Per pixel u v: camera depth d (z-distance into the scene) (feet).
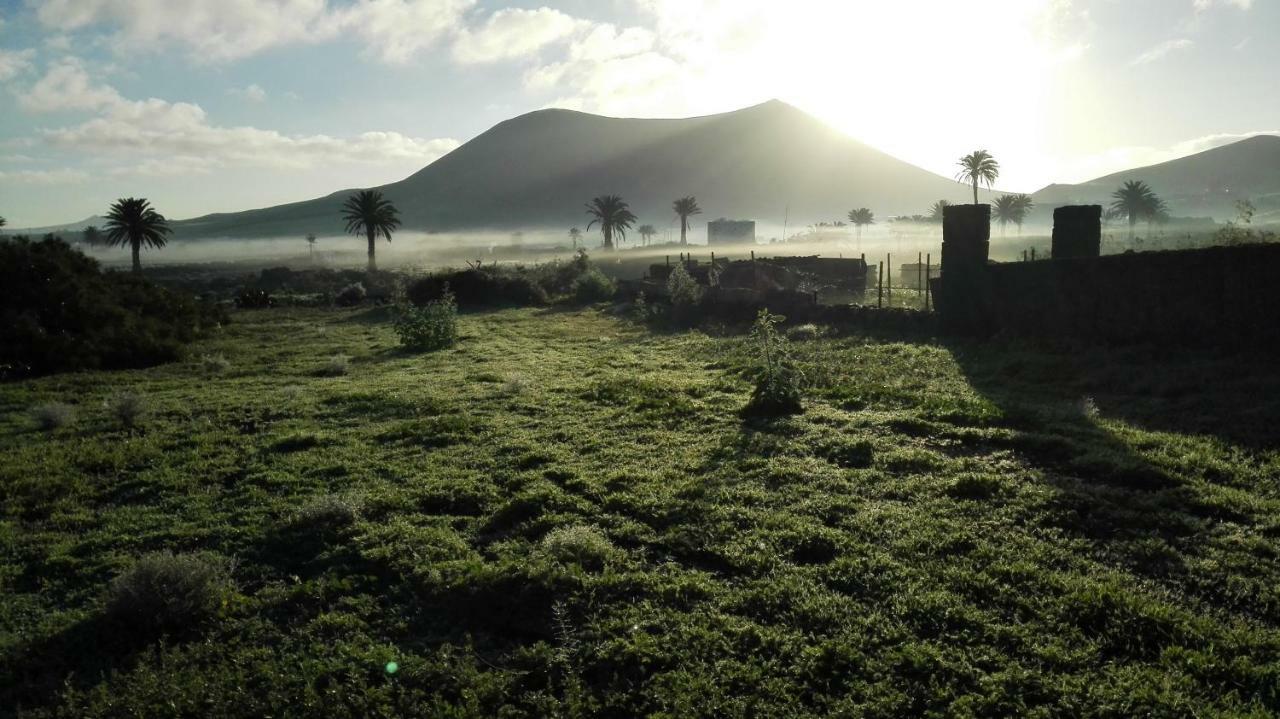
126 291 86.02
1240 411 30.50
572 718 15.12
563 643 17.83
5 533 26.78
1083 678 14.84
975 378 42.55
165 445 37.65
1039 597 17.84
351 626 19.07
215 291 237.86
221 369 67.00
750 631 17.42
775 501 25.22
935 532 21.72
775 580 19.70
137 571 20.54
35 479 32.40
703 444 32.71
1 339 67.77
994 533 21.50
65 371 67.41
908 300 78.89
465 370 59.11
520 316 101.50
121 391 55.98
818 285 98.73
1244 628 16.02
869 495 25.32
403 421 40.88
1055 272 48.62
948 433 31.53
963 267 54.75
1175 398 34.12
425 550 22.62
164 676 17.39
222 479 31.86
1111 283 45.09
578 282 120.67
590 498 26.73
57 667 18.60
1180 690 14.38
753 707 14.98
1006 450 28.66
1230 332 39.17
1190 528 20.88
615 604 19.12
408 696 16.08
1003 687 14.75
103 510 29.14
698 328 75.31
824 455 29.99
